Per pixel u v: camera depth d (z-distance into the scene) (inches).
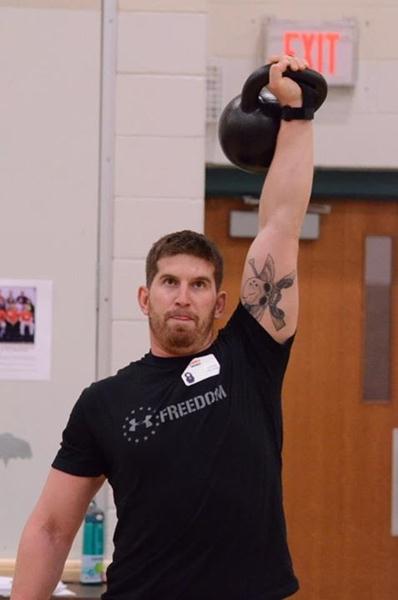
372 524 443.5
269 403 241.1
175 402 234.2
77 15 381.4
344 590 442.0
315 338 445.4
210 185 438.3
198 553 227.6
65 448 251.0
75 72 381.1
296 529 443.2
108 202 381.1
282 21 425.7
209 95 425.7
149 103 382.6
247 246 444.8
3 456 376.8
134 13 382.3
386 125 431.2
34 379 377.4
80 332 379.2
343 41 426.0
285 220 247.0
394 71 430.3
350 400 446.0
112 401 240.7
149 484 230.5
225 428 231.6
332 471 444.5
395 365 444.5
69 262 379.9
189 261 239.8
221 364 239.3
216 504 227.6
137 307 380.5
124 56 382.3
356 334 446.6
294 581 236.5
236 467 230.1
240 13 427.8
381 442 445.4
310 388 446.0
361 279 446.9
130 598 231.6
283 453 444.5
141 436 232.2
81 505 252.5
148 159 382.3
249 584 228.1
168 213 382.6
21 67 380.2
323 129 430.3
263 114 255.0
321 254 444.8
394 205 445.7
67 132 380.5
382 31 430.3
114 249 381.1
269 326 243.9
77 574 369.7
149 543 230.1
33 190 379.9
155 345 244.7
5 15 379.9
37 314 378.0
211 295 241.8
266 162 259.4
